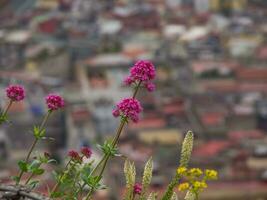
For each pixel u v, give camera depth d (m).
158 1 198.50
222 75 147.00
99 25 179.88
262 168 91.69
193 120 119.06
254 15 196.50
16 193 8.56
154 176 79.94
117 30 177.88
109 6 195.25
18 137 99.44
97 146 9.05
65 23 179.88
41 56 154.50
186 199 8.45
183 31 179.50
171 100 125.50
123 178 72.88
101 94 129.00
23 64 152.25
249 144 107.19
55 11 191.75
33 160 9.24
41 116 107.56
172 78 144.12
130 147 100.00
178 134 108.12
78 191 8.91
